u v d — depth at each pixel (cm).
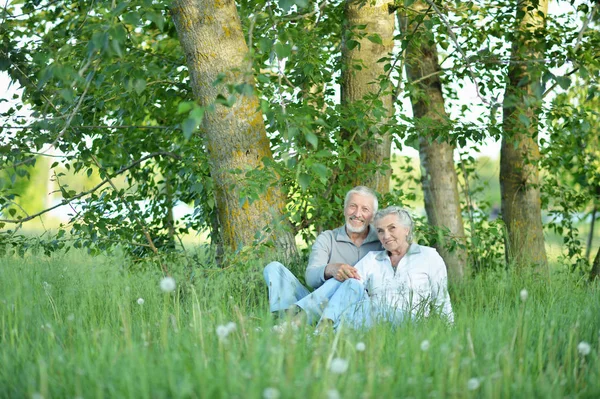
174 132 766
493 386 286
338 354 309
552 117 732
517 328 363
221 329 301
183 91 753
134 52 732
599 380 303
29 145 625
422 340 351
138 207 704
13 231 652
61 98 615
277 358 283
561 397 285
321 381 257
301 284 553
